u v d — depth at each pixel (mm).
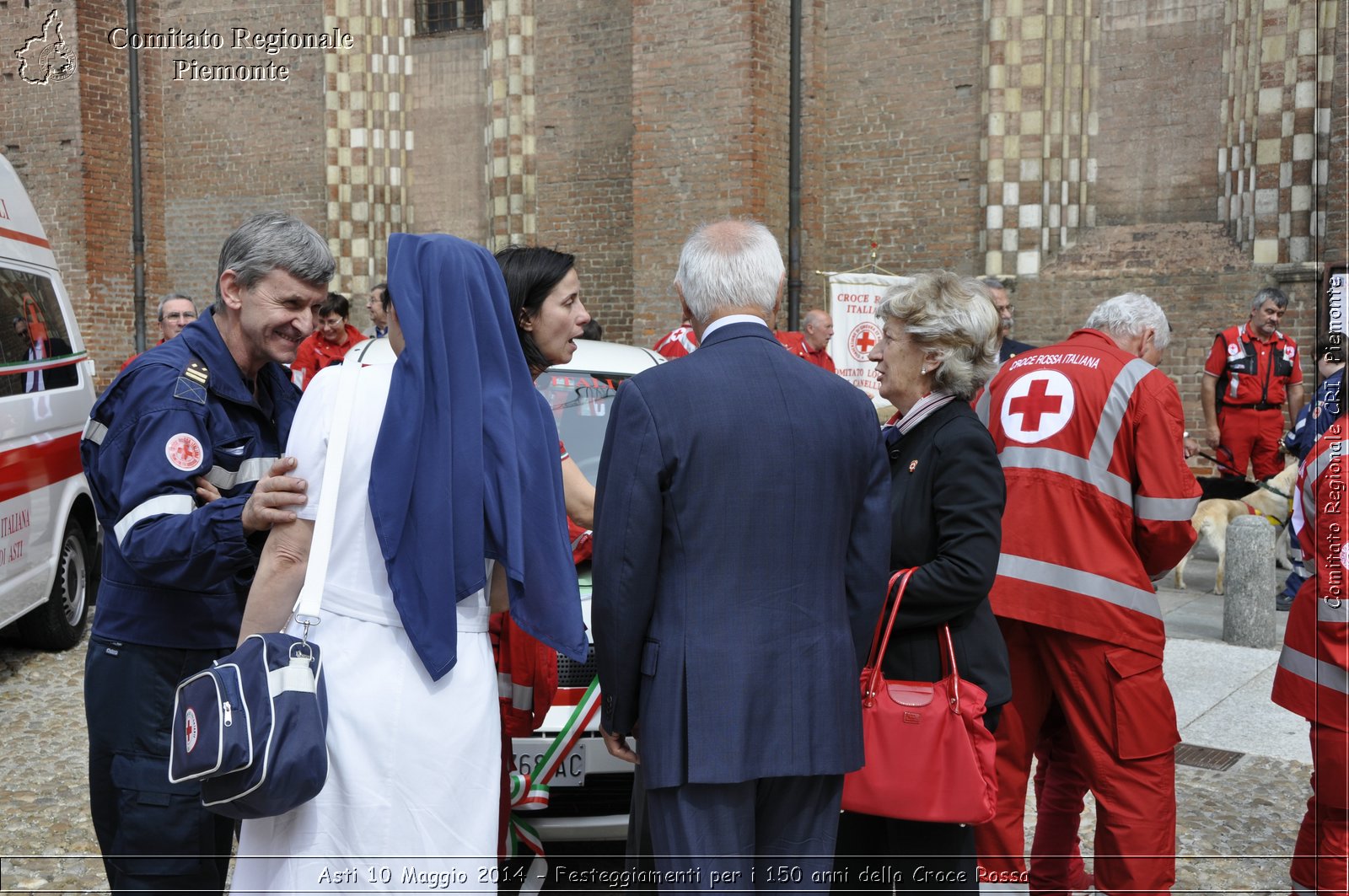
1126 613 3410
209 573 2514
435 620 2258
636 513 2477
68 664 6879
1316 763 3523
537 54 14727
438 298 2312
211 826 2928
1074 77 12031
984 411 3805
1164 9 11617
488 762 2361
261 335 2824
